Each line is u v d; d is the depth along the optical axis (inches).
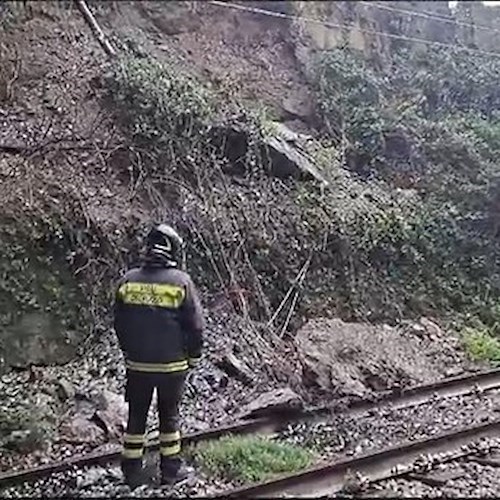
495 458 336.8
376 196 584.7
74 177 490.9
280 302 502.3
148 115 524.4
